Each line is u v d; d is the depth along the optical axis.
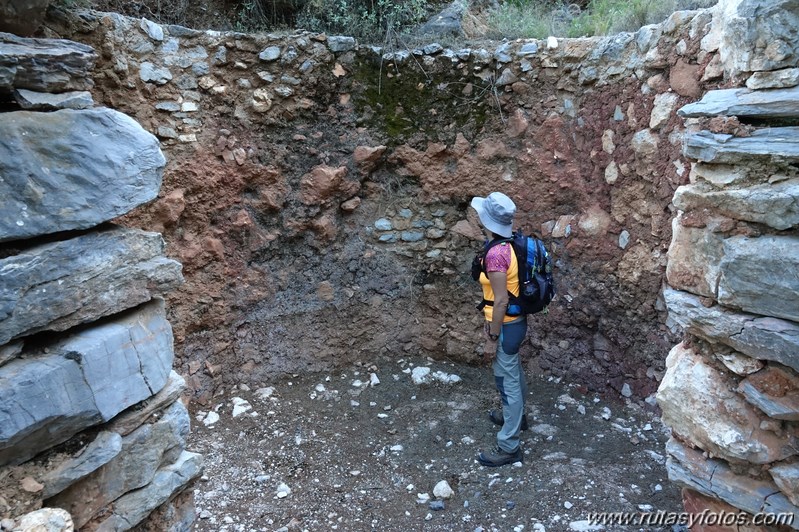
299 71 4.22
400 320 4.97
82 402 1.77
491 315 3.46
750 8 1.98
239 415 4.19
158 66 3.68
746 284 1.99
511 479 3.46
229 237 4.26
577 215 4.30
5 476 1.62
